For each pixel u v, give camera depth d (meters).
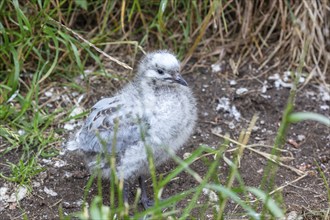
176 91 6.09
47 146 6.74
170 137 5.87
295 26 7.79
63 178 6.38
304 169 6.59
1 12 7.37
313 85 7.71
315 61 7.85
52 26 7.59
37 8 7.53
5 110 6.93
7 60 7.43
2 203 6.05
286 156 6.77
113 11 8.02
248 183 6.38
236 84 7.68
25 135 6.77
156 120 5.79
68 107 7.29
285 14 7.89
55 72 7.62
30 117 7.08
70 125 7.04
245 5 7.99
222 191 4.73
